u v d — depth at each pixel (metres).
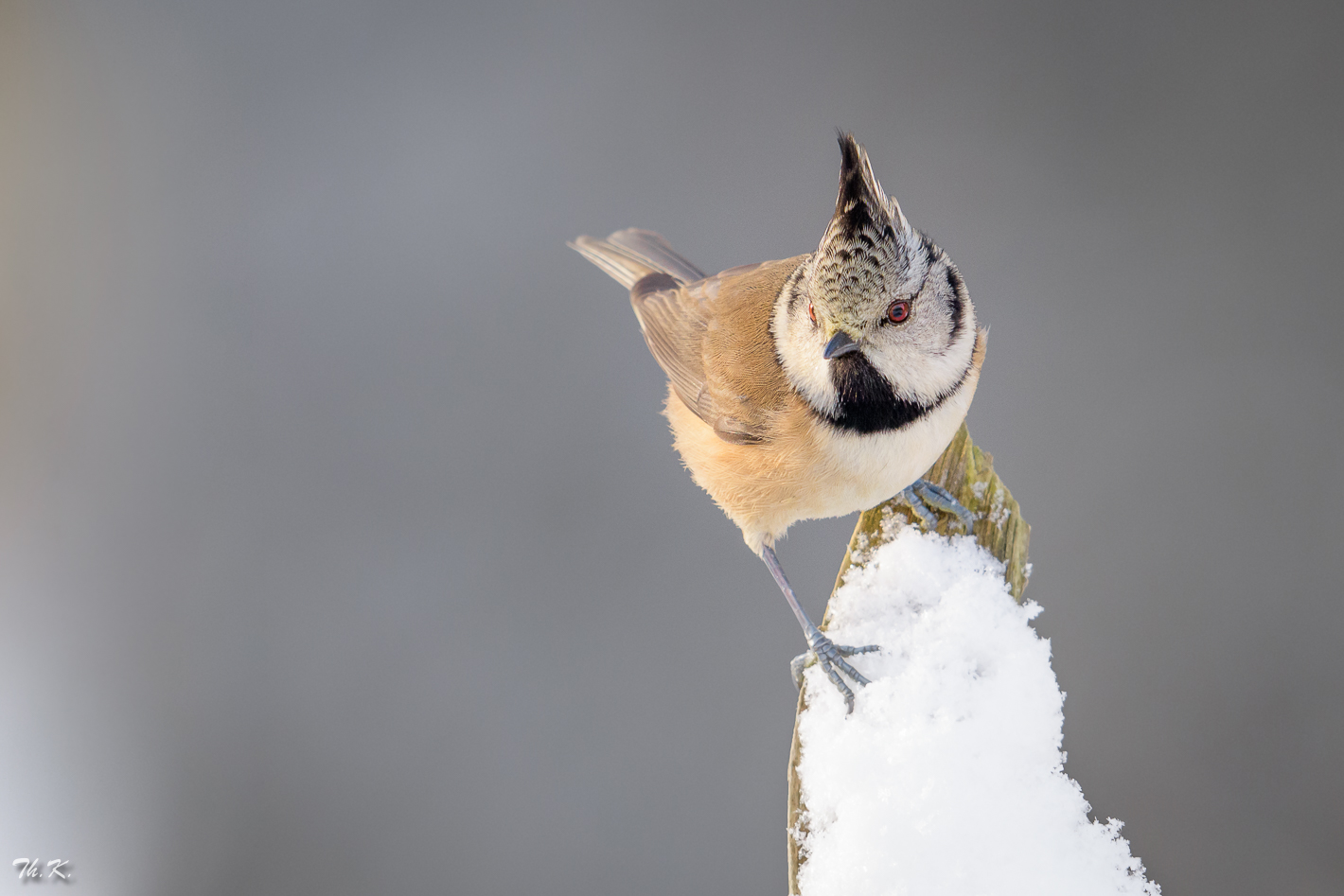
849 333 2.73
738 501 2.77
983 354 2.75
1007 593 2.72
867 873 2.70
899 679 2.71
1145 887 2.70
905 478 2.74
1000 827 2.70
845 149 2.72
